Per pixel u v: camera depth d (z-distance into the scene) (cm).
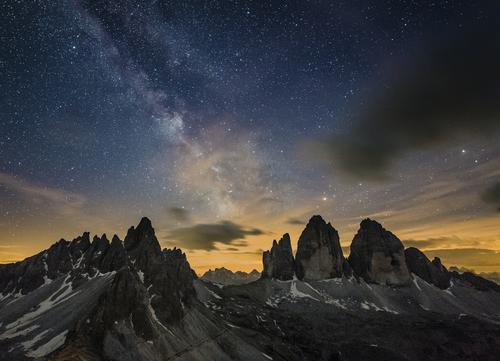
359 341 15450
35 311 12850
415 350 15300
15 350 9344
